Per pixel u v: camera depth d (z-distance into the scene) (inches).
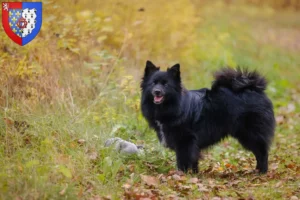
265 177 451.8
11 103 489.1
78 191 364.5
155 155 481.7
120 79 613.9
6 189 335.3
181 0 909.2
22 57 550.9
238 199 375.9
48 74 554.3
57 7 590.9
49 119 473.1
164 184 411.2
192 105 460.8
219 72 479.5
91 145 451.2
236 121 468.1
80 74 588.7
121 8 748.0
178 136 458.6
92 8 704.4
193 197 382.3
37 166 376.5
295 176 450.0
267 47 1348.4
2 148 414.9
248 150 483.5
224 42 1186.6
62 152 425.1
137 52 741.3
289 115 768.3
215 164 502.3
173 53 874.1
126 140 513.0
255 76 476.7
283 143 612.1
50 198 339.0
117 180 408.5
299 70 1190.3
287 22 1910.7
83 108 525.3
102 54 581.6
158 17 846.5
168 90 446.0
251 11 1927.9
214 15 1588.3
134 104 551.5
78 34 590.6
